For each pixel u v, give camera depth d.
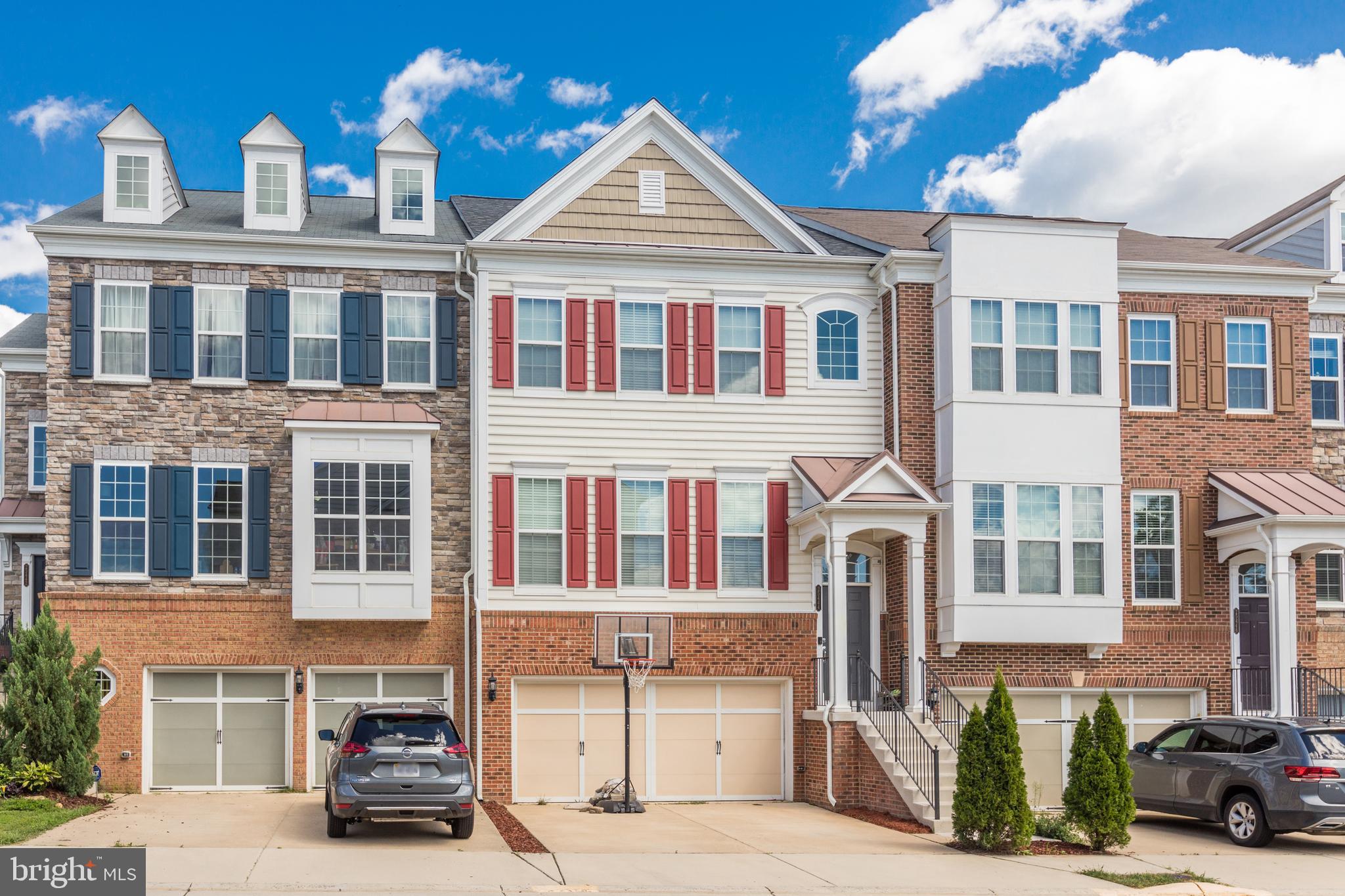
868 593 25.84
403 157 26.11
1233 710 25.77
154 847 16.50
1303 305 26.98
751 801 24.78
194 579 24.11
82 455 24.12
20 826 17.45
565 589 24.50
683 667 24.72
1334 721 19.38
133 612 23.86
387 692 24.53
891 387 25.66
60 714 20.81
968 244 25.20
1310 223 28.86
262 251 24.91
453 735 17.86
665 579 24.89
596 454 24.97
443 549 24.83
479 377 24.72
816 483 24.42
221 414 24.58
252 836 17.75
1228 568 26.09
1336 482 27.75
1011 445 24.94
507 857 16.67
